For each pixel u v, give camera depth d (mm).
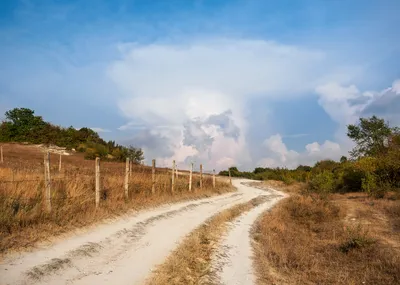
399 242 12188
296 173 54375
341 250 11594
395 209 17312
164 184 22672
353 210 19531
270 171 68625
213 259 10016
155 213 15469
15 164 28047
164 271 8195
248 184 47844
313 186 34750
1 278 6332
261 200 28844
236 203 24688
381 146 33188
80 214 11539
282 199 31141
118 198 15727
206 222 15609
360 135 35219
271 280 8602
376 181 26047
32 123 67500
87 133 69562
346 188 31656
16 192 11125
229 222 16953
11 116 67125
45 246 8484
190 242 11391
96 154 50500
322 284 8477
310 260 10391
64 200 12273
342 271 9469
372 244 11594
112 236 10578
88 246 9125
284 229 15797
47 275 6934
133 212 14594
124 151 54281
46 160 10820
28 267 7027
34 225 9484
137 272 7918
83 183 15398
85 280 7043
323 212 19422
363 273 9219
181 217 16047
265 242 12766
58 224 10125
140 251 9664
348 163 35375
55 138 64938
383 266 9617
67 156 49250
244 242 12711
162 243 10852
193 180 31672
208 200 24203
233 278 8539
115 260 8609
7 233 8508
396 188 24250
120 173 25062
